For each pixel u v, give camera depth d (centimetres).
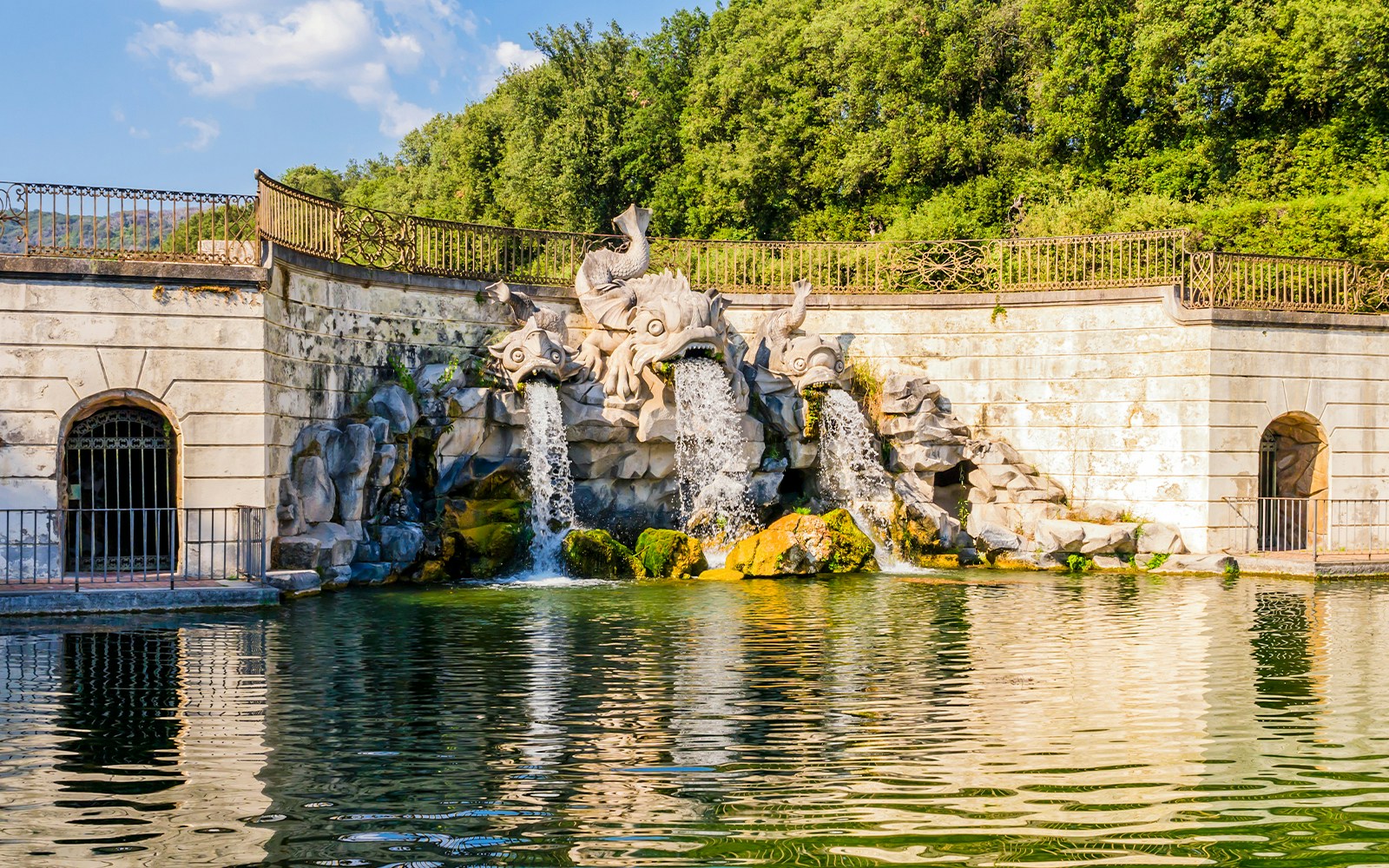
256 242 1988
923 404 2783
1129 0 4381
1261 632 1620
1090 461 2734
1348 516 2711
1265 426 2628
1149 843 761
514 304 2562
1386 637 1581
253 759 938
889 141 4494
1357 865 725
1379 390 2730
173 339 1919
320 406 2212
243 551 1934
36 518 1844
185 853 728
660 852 739
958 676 1290
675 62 5422
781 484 2748
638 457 2497
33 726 1036
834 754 962
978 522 2711
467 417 2333
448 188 5812
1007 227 4125
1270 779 902
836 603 1908
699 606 1856
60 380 1861
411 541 2169
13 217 1864
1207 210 3672
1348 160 3928
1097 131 4409
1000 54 4722
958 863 724
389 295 2434
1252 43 3991
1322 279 2770
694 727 1049
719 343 2509
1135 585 2220
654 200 5053
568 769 916
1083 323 2748
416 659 1373
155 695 1162
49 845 739
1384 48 3778
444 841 756
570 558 2258
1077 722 1077
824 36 4703
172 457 1952
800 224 4669
